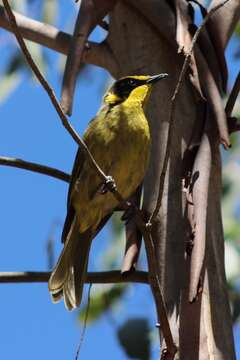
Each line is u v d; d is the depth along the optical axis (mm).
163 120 8812
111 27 9680
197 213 7738
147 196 8523
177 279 7992
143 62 9266
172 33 9078
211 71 8844
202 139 8281
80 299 9633
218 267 8125
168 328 7316
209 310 7832
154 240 8266
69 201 10852
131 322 10641
